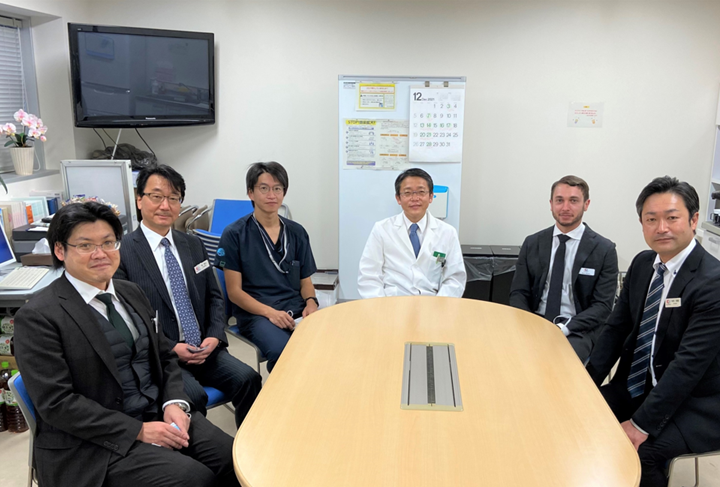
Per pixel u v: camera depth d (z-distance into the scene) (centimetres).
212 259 348
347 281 431
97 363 173
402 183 294
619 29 418
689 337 190
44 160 428
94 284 178
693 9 410
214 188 465
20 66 412
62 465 169
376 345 211
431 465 136
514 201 450
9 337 281
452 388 176
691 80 420
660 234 199
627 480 132
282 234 291
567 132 436
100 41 392
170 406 191
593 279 274
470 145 443
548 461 139
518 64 429
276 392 173
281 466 136
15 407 276
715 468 255
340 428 153
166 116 424
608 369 233
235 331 285
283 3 433
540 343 214
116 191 371
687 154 430
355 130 406
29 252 317
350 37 435
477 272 416
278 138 454
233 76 445
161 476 169
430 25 429
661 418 189
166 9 438
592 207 445
